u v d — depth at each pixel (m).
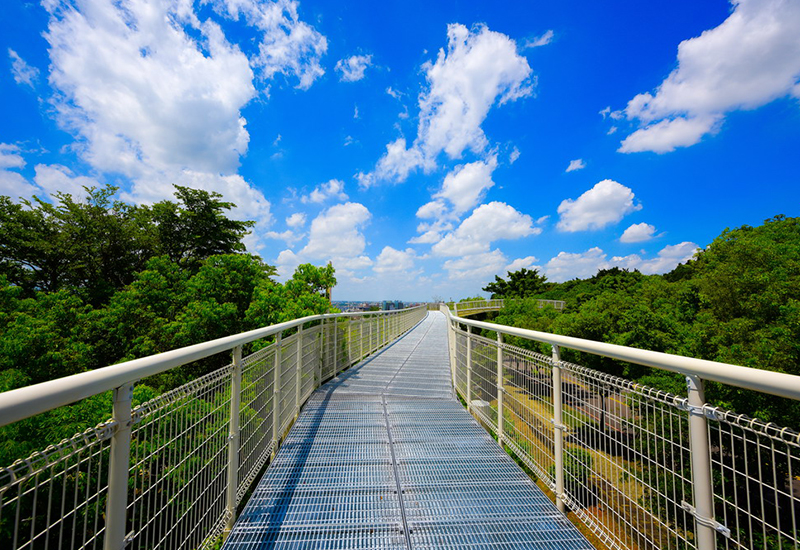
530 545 2.04
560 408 2.32
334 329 6.13
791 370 7.31
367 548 2.01
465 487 2.65
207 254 26.64
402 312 15.26
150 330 11.95
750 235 21.70
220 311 10.73
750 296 9.99
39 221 21.16
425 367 7.18
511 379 3.17
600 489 1.88
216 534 1.97
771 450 1.09
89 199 23.02
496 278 62.28
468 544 2.05
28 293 20.12
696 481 1.32
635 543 1.63
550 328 17.88
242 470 2.36
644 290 18.95
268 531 2.13
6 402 0.79
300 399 4.27
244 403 2.40
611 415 1.81
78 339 11.58
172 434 1.55
